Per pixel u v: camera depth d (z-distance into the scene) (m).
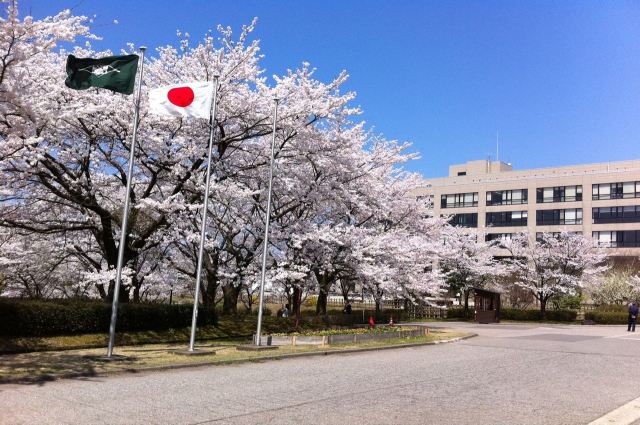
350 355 16.72
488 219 75.31
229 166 20.62
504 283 52.97
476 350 19.17
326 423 7.54
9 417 7.30
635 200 65.12
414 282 28.08
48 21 14.27
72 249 23.05
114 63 13.57
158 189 21.00
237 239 24.77
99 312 17.44
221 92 19.05
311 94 20.62
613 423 8.02
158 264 23.56
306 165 22.47
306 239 21.45
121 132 18.42
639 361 16.44
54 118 14.74
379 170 29.66
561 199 70.19
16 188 17.62
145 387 9.93
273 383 10.85
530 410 8.84
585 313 45.62
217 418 7.64
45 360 12.56
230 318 24.17
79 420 7.27
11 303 15.09
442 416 8.20
